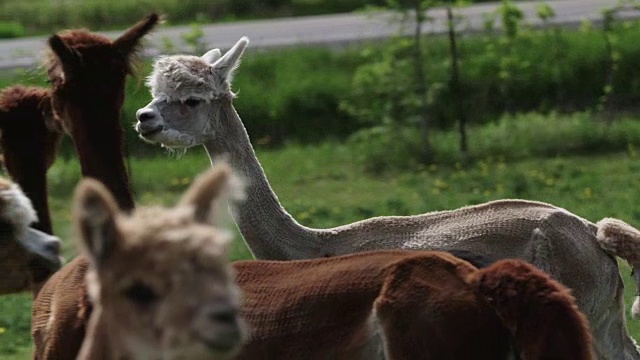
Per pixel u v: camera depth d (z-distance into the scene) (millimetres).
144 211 12383
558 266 22578
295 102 62219
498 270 15172
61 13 95500
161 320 11492
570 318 14727
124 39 22625
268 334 16609
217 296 11445
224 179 12117
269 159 55875
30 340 30938
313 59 68125
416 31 58719
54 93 22641
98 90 22219
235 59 25406
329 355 16188
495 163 53312
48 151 24375
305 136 61031
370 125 60781
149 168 53594
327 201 48000
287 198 48781
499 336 15109
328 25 83938
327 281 16516
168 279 11469
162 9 94812
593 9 79812
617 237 22609
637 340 29016
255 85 64688
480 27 72125
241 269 17500
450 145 55531
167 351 11555
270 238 24391
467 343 15156
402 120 56969
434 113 60250
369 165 54344
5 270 19219
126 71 22641
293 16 93375
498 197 45875
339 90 62688
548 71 62844
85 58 22234
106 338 12328
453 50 58719
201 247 11500
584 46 64250
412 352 15414
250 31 83938
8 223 18766
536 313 14734
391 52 58125
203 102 25078
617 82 62406
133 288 11594
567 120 58094
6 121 23828
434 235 22984
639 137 55188
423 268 15820
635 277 22578
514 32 61781
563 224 22781
